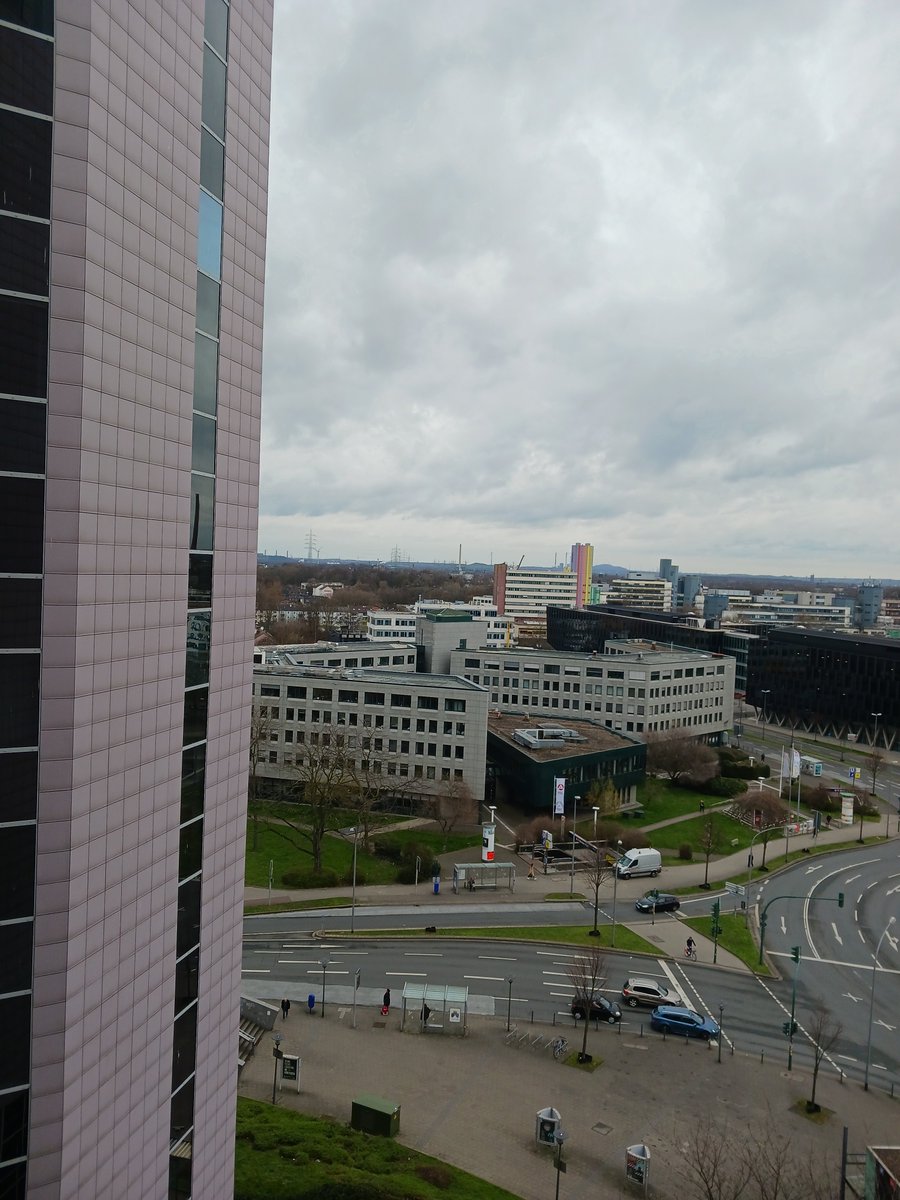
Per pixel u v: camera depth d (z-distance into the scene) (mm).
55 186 16391
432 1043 44344
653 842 83000
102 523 17906
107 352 17797
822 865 78438
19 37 15812
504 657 122750
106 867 18688
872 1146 35438
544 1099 39688
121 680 18969
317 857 69375
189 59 20766
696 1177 34062
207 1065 24641
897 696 135000
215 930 24938
